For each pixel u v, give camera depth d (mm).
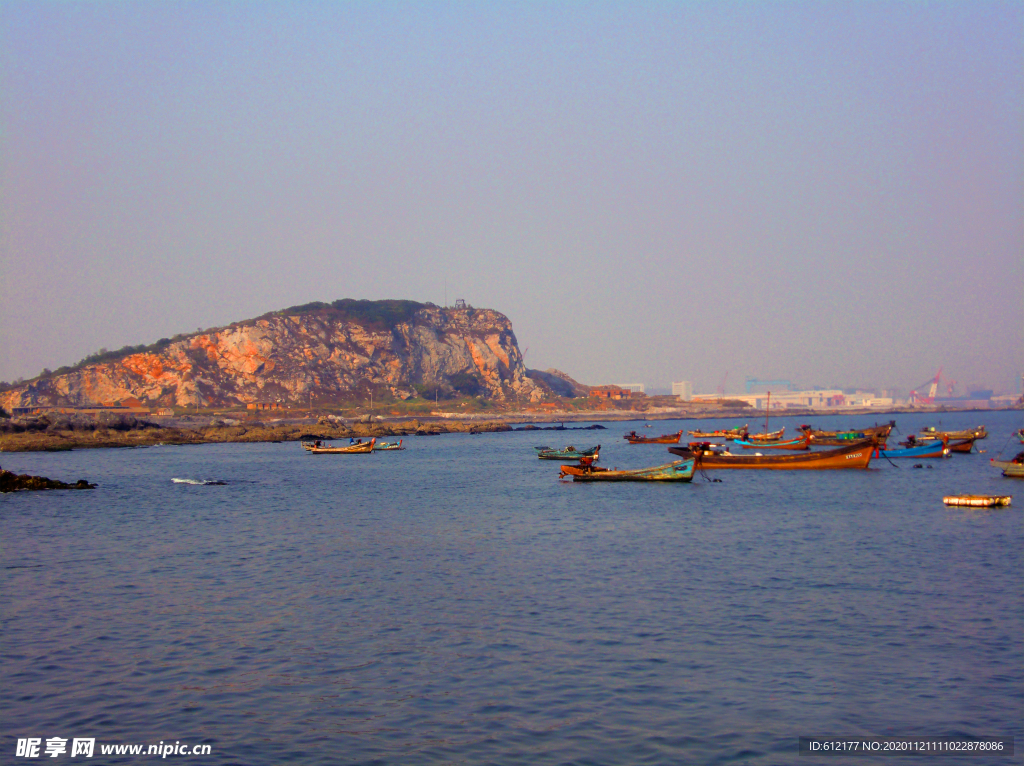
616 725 21297
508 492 77188
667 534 50500
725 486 80500
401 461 126250
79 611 31766
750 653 26547
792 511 61281
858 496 71312
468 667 25359
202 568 40094
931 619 30266
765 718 21734
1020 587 35281
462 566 40406
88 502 69188
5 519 58281
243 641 27906
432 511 62906
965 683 23984
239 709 22250
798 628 29219
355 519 58281
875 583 36188
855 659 25953
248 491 79188
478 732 20906
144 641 27875
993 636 28203
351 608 32188
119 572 39219
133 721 21516
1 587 35938
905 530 51344
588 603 32812
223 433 193250
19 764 19141
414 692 23406
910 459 117875
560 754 19781
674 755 19734
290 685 23938
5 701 22703
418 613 31391
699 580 36938
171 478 94625
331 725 21297
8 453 149375
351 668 25297
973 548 44750
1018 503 65000
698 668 25203
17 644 27469
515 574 38469
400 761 19406
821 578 37250
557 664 25562
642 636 28312
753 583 36281
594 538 49125
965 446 129125
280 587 35812
